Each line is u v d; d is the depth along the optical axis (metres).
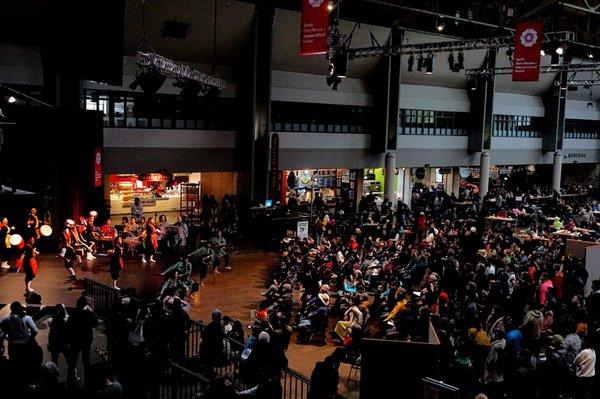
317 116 32.72
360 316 15.02
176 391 9.73
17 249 20.38
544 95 45.94
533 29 18.88
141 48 25.58
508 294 16.38
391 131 34.97
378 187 38.44
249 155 28.52
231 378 9.83
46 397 7.66
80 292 17.05
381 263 20.34
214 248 22.09
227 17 26.33
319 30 14.74
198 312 17.50
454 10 32.59
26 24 21.59
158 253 23.17
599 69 33.22
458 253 20.44
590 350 11.73
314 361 14.52
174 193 31.89
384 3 27.66
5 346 12.11
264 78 28.27
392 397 8.60
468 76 38.66
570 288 17.50
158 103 26.72
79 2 15.52
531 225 31.23
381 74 34.12
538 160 46.34
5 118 20.12
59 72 16.14
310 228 27.78
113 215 29.59
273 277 20.33
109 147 25.34
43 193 21.33
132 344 10.45
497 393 11.72
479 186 41.12
